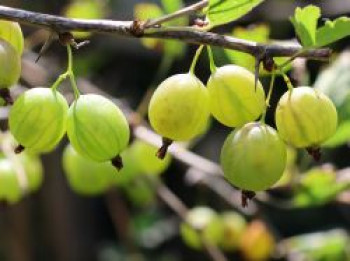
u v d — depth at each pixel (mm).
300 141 451
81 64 945
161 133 452
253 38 581
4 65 455
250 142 446
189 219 734
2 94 457
